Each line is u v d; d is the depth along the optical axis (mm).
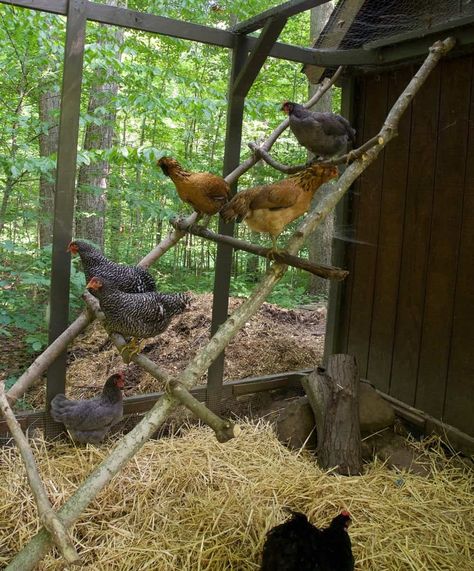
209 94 3697
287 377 2496
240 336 3051
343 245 2531
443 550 1455
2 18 2658
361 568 1375
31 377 1793
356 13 2047
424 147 2121
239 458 1860
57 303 1872
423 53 1957
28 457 1129
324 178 1455
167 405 1155
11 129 2996
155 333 1657
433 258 2096
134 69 3045
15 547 1433
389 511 1602
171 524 1508
